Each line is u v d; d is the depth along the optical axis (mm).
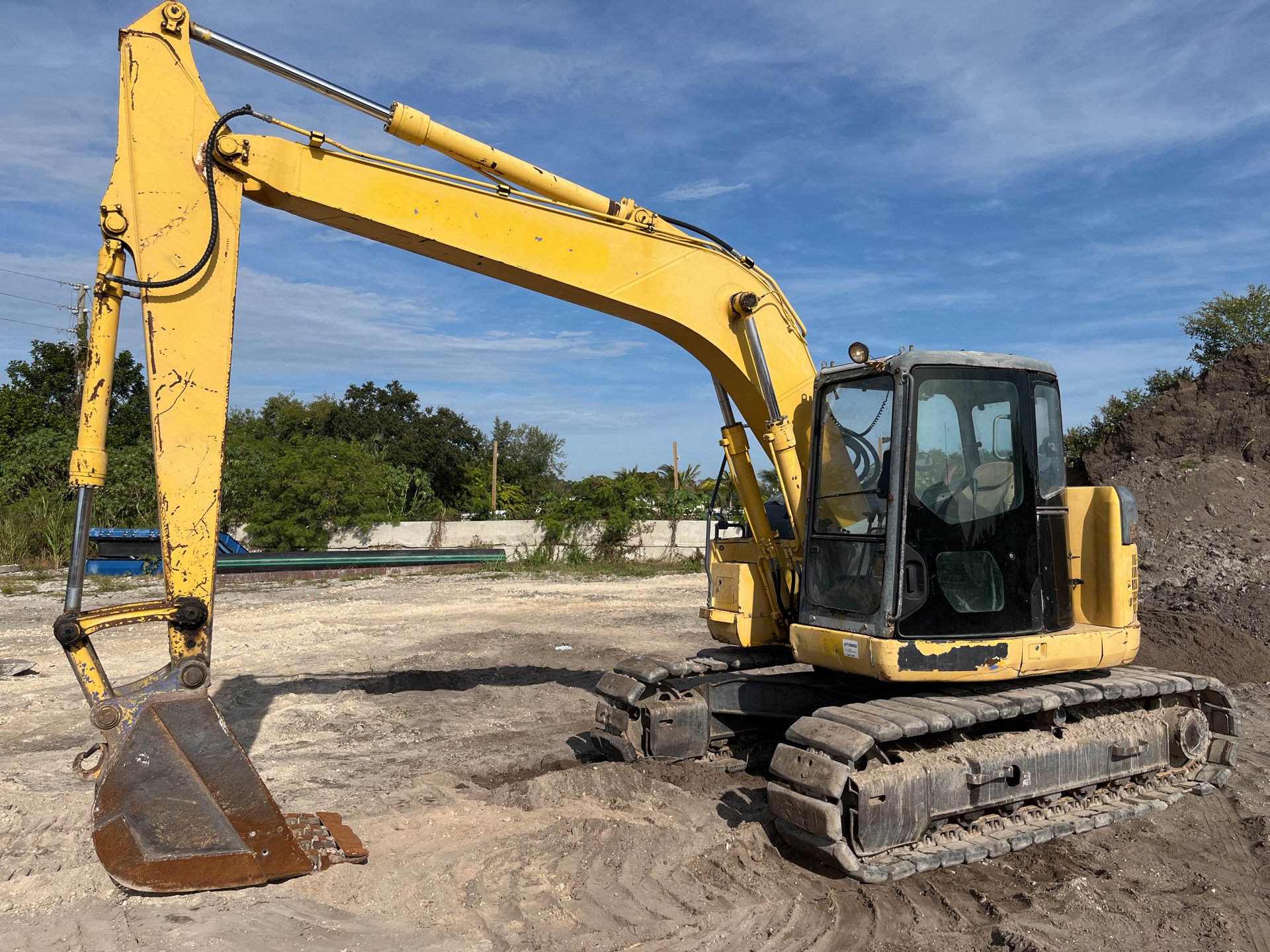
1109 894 4312
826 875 4547
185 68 4465
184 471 4312
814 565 5414
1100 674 5762
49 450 24500
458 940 3787
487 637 11406
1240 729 6105
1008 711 4883
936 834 4762
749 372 5836
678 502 22609
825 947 3814
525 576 18500
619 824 4867
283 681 9031
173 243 4387
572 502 21312
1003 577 5133
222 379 4438
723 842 4809
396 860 4523
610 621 12742
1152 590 11969
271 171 4613
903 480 4855
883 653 4762
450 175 5016
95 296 4254
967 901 4305
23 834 4789
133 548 18719
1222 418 15023
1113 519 5496
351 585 17188
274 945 3668
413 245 5094
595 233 5398
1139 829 5195
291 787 5883
